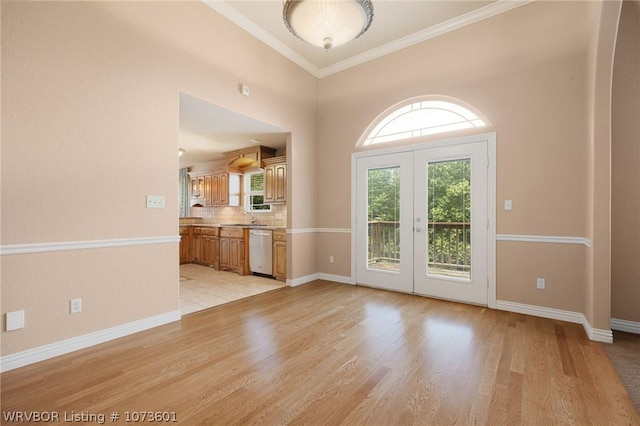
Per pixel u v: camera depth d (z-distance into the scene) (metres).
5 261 1.91
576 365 2.00
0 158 1.88
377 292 3.88
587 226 2.66
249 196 6.39
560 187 2.86
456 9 3.22
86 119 2.25
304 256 4.45
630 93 2.63
